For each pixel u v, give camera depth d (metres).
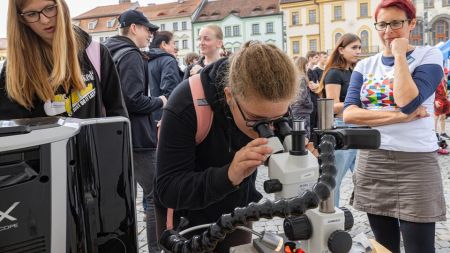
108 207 0.82
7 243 0.67
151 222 2.72
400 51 1.82
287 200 0.70
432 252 1.84
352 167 3.90
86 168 0.78
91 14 56.62
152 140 2.75
